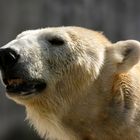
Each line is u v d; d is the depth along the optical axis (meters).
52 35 10.23
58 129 10.23
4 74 9.79
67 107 10.09
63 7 27.44
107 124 9.96
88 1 27.83
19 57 9.73
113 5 28.19
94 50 10.30
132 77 10.22
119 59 10.27
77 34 10.39
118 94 9.99
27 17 26.58
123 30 28.31
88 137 10.12
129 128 9.89
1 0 26.06
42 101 10.06
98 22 28.03
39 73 9.91
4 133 25.33
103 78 10.16
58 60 10.12
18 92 9.84
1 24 26.09
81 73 10.12
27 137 25.48
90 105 10.03
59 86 10.12
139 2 28.47
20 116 25.66
